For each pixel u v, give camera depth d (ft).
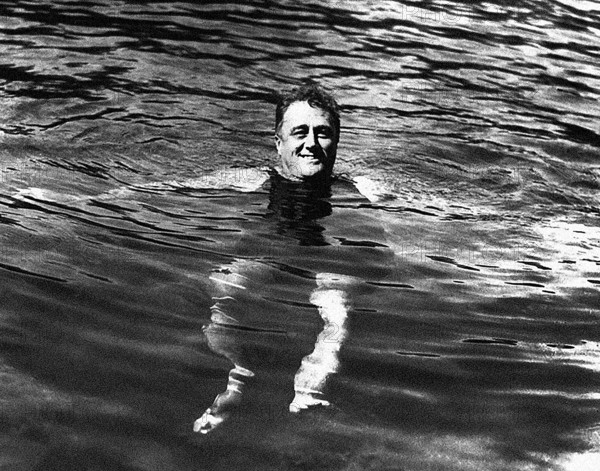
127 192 17.57
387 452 10.65
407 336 13.21
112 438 10.46
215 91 24.21
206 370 11.85
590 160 21.59
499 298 14.64
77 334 12.50
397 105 24.31
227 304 13.50
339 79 26.07
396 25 32.30
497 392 12.05
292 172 18.21
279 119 18.22
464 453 10.78
